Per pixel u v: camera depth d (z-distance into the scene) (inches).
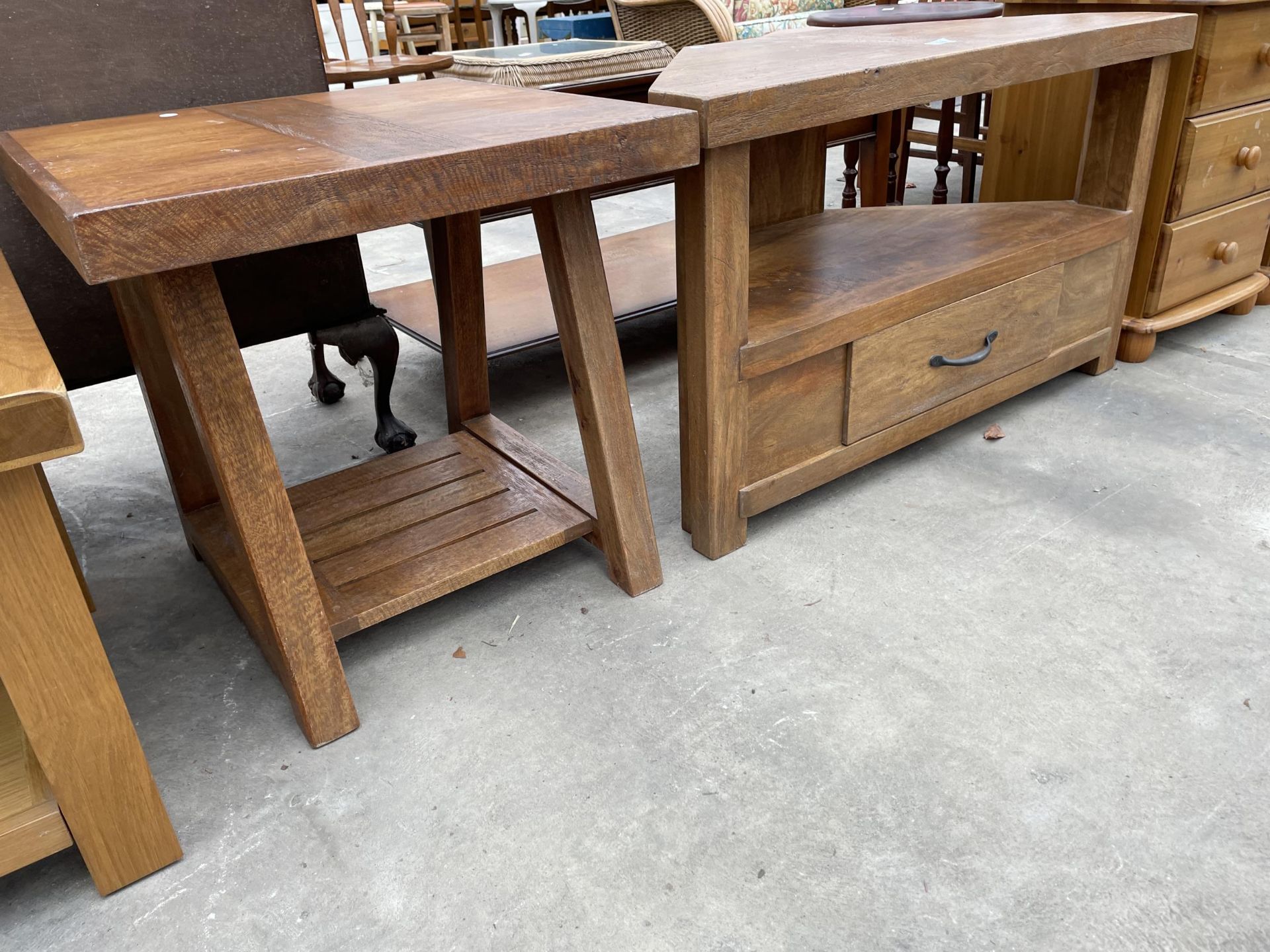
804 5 121.4
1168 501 54.6
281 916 32.3
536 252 120.8
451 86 50.9
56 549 27.6
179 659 46.6
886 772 36.8
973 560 50.1
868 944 30.1
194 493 53.5
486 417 63.5
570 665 43.9
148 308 47.4
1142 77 60.6
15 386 24.4
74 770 30.6
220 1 51.7
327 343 61.6
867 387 53.2
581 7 216.4
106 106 50.4
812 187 72.9
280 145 34.0
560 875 33.2
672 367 81.7
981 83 49.5
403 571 45.9
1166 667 41.6
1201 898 31.0
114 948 31.4
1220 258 72.9
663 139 35.9
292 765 39.1
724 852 33.7
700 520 51.1
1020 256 58.0
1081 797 35.2
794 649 44.1
